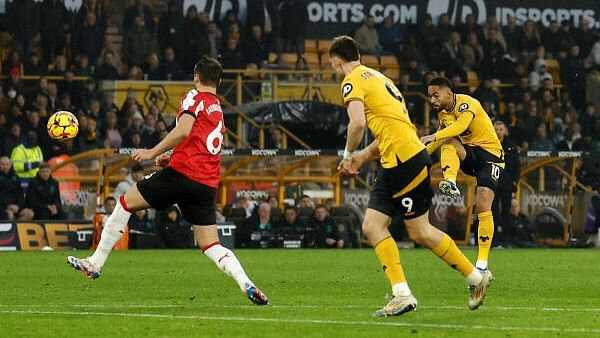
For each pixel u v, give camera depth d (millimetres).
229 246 67750
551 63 97875
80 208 68875
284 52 92812
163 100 83562
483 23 99375
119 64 88812
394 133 27609
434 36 93625
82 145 76250
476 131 40781
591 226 76000
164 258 54719
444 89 40125
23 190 69562
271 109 79125
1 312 28516
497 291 36125
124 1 94250
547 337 23859
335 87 88562
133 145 76188
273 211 69125
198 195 29656
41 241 65188
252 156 69500
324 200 74000
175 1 89625
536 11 100500
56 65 84062
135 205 30062
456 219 72812
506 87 93312
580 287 37844
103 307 30031
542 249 67938
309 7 96688
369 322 26312
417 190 27766
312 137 80062
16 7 87500
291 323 26047
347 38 28422
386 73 94750
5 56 87562
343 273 44594
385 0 97625
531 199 75438
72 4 90312
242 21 93938
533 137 87500
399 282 27453
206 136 29672
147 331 24672
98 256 30469
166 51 86688
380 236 27703
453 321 26641
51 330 24875
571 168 75688
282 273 44625
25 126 75625
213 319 26844
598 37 98938
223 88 86250
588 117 90750
